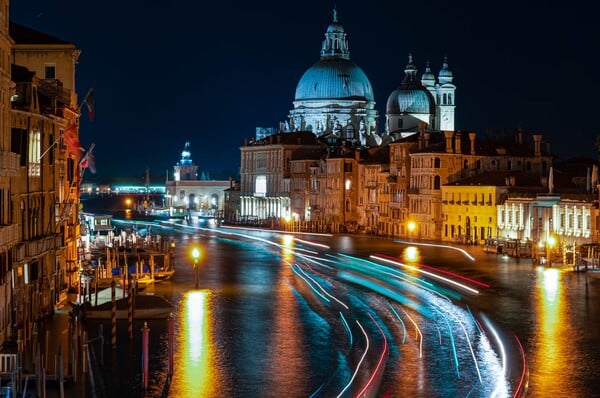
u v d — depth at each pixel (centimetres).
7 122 6819
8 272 6769
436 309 9412
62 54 10100
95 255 12912
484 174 18175
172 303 9644
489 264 13675
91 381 6209
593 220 13700
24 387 5659
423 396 6056
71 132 8706
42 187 8156
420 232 19462
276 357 7088
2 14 6488
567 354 7275
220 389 6150
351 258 15012
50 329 7744
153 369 6612
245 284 11375
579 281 11481
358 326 8406
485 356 7181
